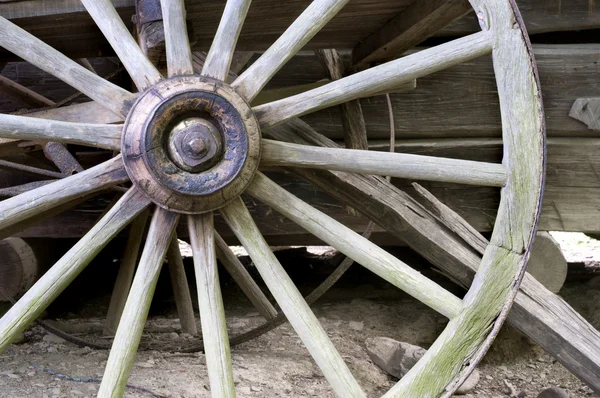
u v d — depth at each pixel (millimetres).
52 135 2051
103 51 3154
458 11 2611
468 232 3033
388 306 4523
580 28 3914
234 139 2064
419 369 2133
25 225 2703
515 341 3953
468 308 2170
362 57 3311
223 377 2084
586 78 3918
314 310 4465
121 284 3621
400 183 3910
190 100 2021
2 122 2021
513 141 2191
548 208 3932
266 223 3982
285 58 2156
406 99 3934
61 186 2066
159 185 2037
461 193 3928
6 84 3365
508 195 2195
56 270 2029
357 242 2195
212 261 2152
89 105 2596
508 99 2193
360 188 2887
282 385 3123
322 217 2213
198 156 2002
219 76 2119
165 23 2123
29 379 2885
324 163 2205
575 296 4457
